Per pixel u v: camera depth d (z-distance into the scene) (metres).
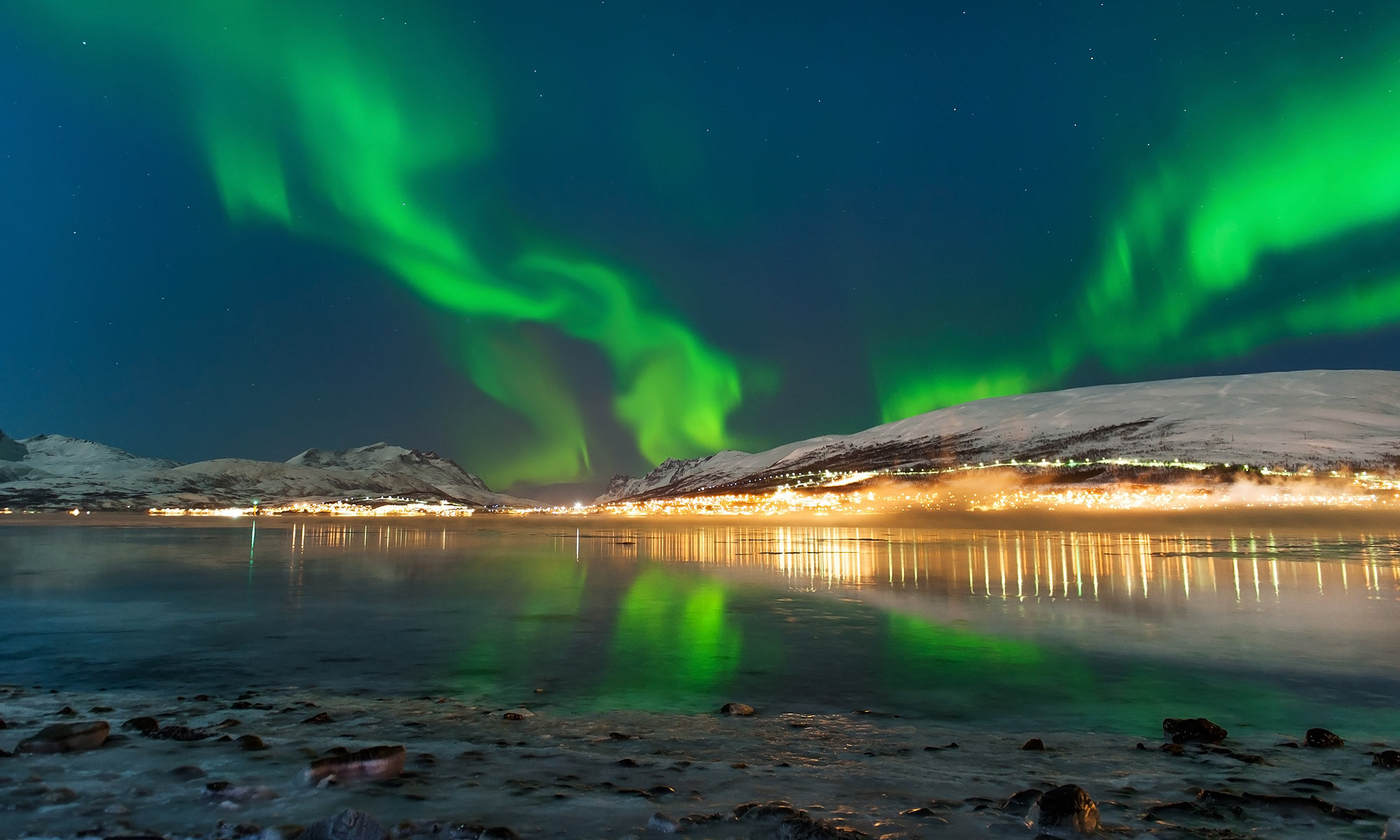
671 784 6.15
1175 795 6.03
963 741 7.98
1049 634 15.42
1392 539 51.47
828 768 6.79
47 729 7.04
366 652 13.53
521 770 6.48
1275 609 18.80
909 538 56.94
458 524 110.62
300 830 4.64
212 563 34.78
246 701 9.58
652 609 19.27
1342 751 7.64
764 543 51.50
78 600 21.11
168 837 4.66
